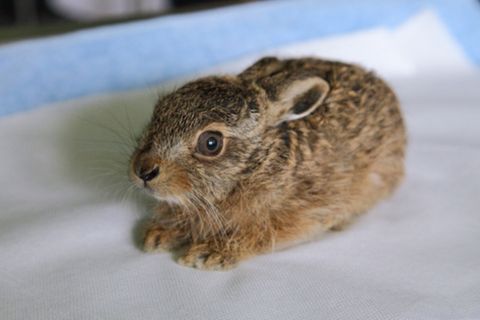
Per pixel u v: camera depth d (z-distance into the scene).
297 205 0.24
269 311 0.21
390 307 0.21
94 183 0.29
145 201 0.27
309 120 0.25
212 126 0.23
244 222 0.24
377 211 0.28
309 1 0.46
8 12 0.70
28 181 0.29
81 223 0.25
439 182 0.30
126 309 0.21
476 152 0.33
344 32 0.46
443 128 0.37
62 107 0.35
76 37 0.38
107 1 0.72
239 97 0.24
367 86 0.27
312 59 0.29
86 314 0.21
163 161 0.23
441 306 0.22
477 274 0.23
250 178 0.24
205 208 0.24
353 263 0.24
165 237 0.24
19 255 0.23
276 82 0.24
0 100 0.36
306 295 0.22
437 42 0.47
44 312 0.21
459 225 0.27
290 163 0.24
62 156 0.31
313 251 0.25
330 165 0.25
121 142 0.31
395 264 0.24
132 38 0.40
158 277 0.23
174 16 0.42
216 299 0.22
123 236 0.25
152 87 0.37
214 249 0.24
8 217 0.26
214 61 0.42
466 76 0.45
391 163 0.28
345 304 0.21
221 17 0.43
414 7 0.48
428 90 0.42
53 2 0.71
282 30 0.44
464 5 0.50
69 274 0.22
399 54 0.45
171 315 0.21
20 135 0.33
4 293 0.21
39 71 0.37
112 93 0.36
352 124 0.26
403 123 0.29
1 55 0.37
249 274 0.23
